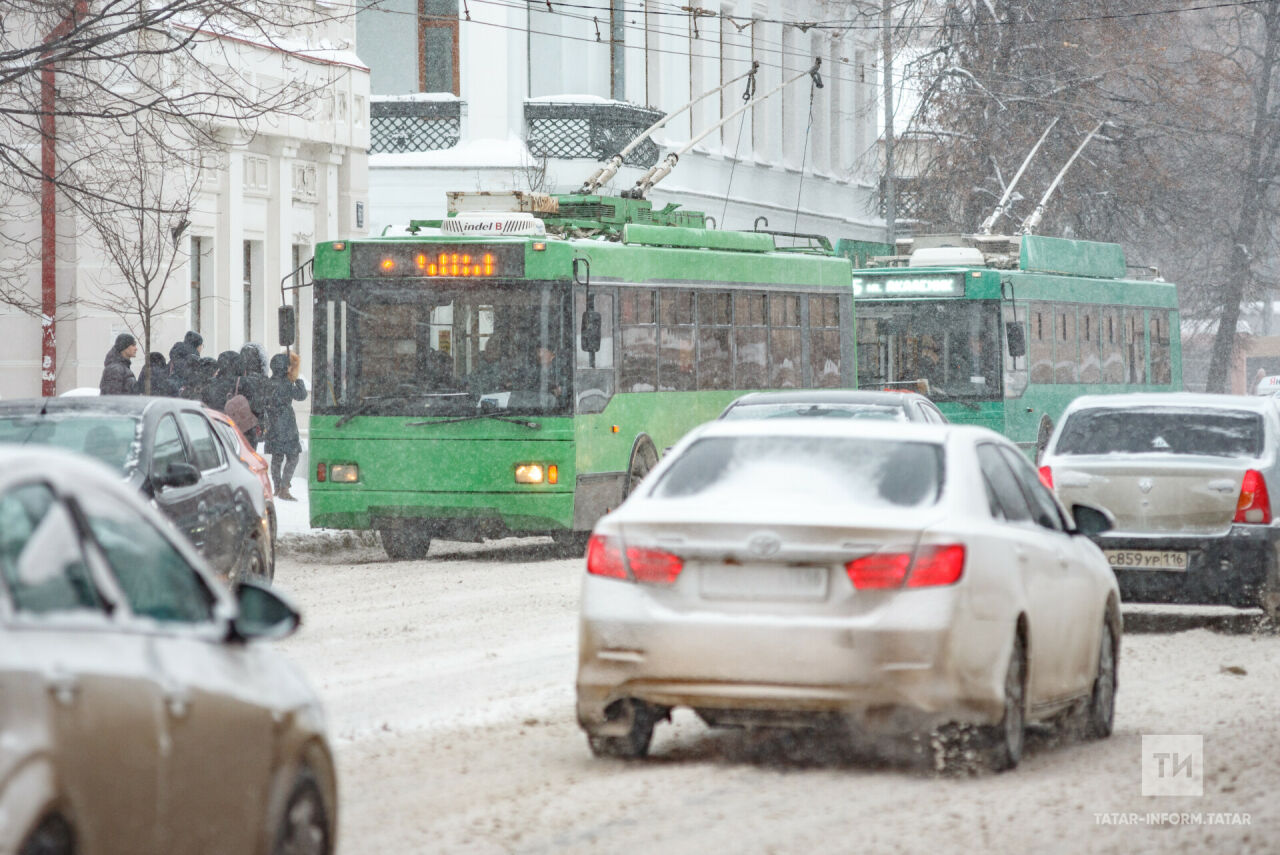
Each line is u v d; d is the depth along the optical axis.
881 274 75.38
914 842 18.30
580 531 53.59
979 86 120.50
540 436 50.78
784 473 22.33
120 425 33.97
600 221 56.38
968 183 120.88
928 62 122.62
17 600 11.34
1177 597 35.69
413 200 98.44
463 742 23.69
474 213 53.97
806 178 130.75
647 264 55.47
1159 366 94.38
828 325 66.75
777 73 126.19
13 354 72.88
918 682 20.64
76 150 58.44
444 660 31.08
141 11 48.59
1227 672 30.55
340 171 85.94
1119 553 35.88
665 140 108.88
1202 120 129.00
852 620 20.77
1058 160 121.12
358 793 20.53
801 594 20.97
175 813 12.16
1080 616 24.17
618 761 22.56
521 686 28.27
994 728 21.62
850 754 23.34
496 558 52.53
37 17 50.25
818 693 20.70
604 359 52.84
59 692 11.07
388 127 99.31
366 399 51.38
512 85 99.88
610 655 21.38
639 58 108.38
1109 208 125.12
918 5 124.00
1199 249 150.38
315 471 51.56
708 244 59.81
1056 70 123.62
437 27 100.56
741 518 21.12
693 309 57.97
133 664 11.98
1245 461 35.88
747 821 19.20
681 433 57.09
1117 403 37.59
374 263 51.53
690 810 19.78
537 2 101.75
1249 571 35.34
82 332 72.31
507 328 51.19
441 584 44.19
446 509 50.88
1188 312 160.25
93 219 55.41
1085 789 21.11
